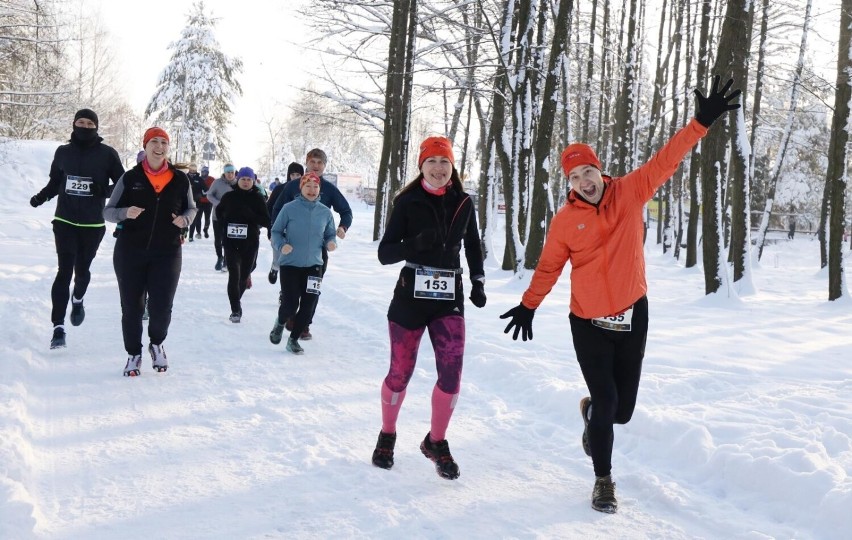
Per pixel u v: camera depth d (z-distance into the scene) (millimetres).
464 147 27531
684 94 24094
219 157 54406
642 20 25844
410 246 3852
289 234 6902
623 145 21156
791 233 45469
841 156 12734
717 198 11992
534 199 12969
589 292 3658
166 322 5750
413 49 19844
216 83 52156
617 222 3623
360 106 22391
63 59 21938
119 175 6508
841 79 13016
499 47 15641
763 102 32906
